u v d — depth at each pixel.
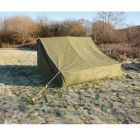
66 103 7.70
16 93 8.66
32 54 19.08
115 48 17.58
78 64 9.55
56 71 9.22
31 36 28.97
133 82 10.02
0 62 14.99
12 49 23.69
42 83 9.74
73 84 9.32
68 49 10.11
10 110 7.18
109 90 8.94
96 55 10.61
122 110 7.18
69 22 27.22
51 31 28.08
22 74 11.43
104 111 7.12
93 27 25.30
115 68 10.45
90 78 9.66
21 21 29.11
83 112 7.04
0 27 28.88
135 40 20.98
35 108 7.33
